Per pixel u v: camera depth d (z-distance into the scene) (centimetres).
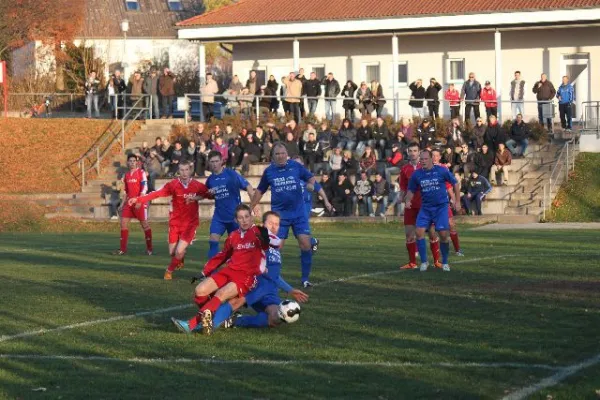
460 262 2412
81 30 8719
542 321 1541
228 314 1476
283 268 2333
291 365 1264
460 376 1187
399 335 1448
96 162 5356
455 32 5806
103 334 1489
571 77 5669
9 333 1509
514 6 5519
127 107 6041
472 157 4369
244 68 6456
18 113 7256
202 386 1163
